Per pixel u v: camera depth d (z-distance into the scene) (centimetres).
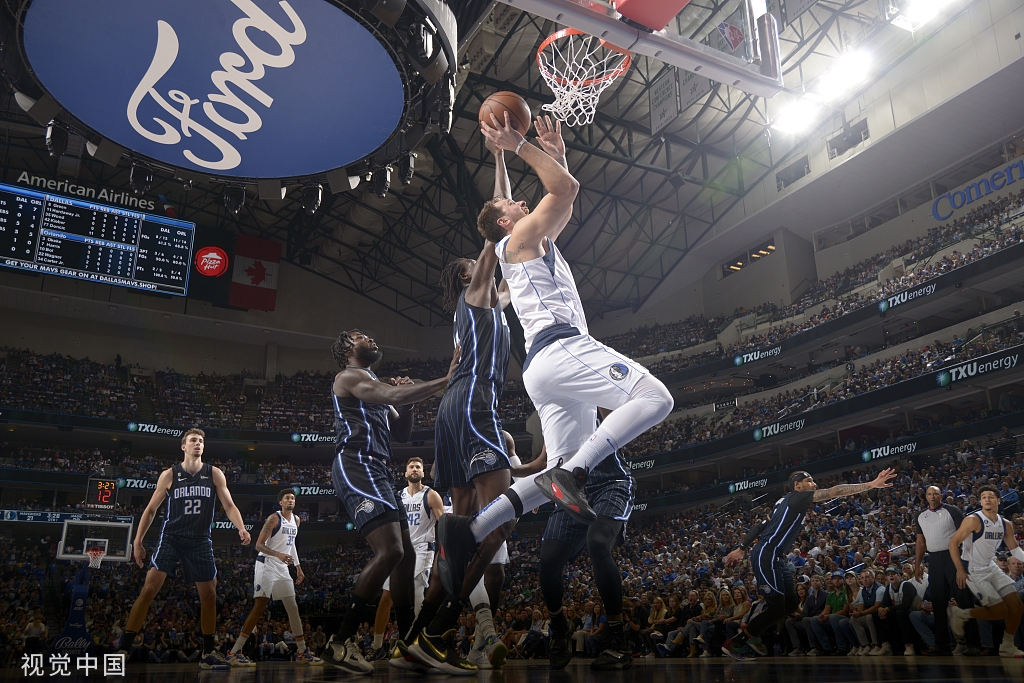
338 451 421
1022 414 1906
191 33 615
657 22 691
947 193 2689
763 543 602
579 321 337
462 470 402
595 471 413
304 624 2520
